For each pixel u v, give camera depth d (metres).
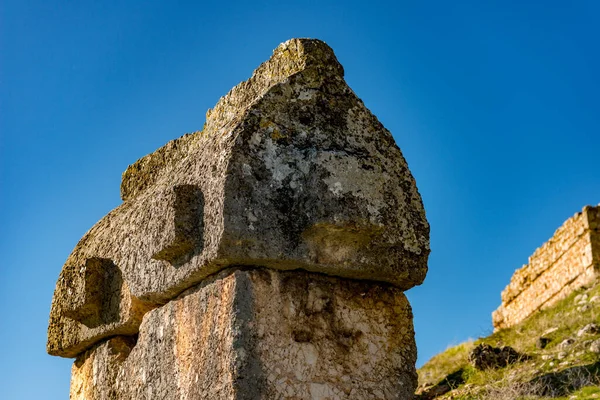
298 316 3.78
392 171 4.02
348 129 3.99
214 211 3.69
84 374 4.96
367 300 3.99
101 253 4.78
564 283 15.85
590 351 9.70
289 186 3.75
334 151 3.88
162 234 3.91
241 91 4.30
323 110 3.96
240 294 3.67
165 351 4.05
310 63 4.03
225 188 3.63
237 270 3.70
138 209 4.46
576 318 11.84
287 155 3.78
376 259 3.89
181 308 4.01
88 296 4.68
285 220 3.71
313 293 3.85
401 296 4.08
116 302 4.59
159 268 4.09
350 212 3.79
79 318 4.82
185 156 4.68
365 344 3.91
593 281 14.28
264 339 3.66
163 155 4.92
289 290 3.79
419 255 3.99
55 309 5.09
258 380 3.59
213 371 3.68
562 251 16.03
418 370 12.73
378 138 4.05
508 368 10.33
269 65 4.20
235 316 3.63
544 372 9.41
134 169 5.12
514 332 12.94
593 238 15.02
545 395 8.57
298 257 3.73
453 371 11.23
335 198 3.79
